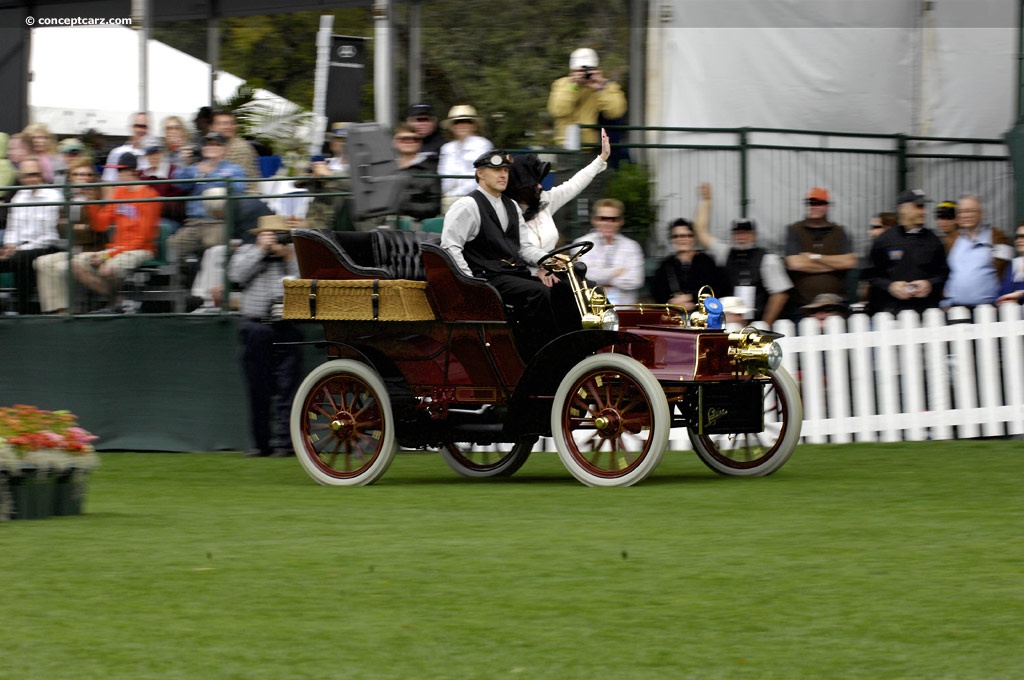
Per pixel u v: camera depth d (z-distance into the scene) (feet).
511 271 102.78
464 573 65.51
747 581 63.00
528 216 107.76
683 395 103.76
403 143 135.13
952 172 154.40
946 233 141.18
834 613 56.65
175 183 138.41
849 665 49.08
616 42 152.56
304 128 163.73
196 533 78.84
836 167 148.66
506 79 157.79
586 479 99.71
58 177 158.92
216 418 136.67
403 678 48.11
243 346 129.70
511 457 111.96
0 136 160.97
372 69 169.58
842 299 137.90
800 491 95.30
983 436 130.72
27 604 59.47
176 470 120.16
